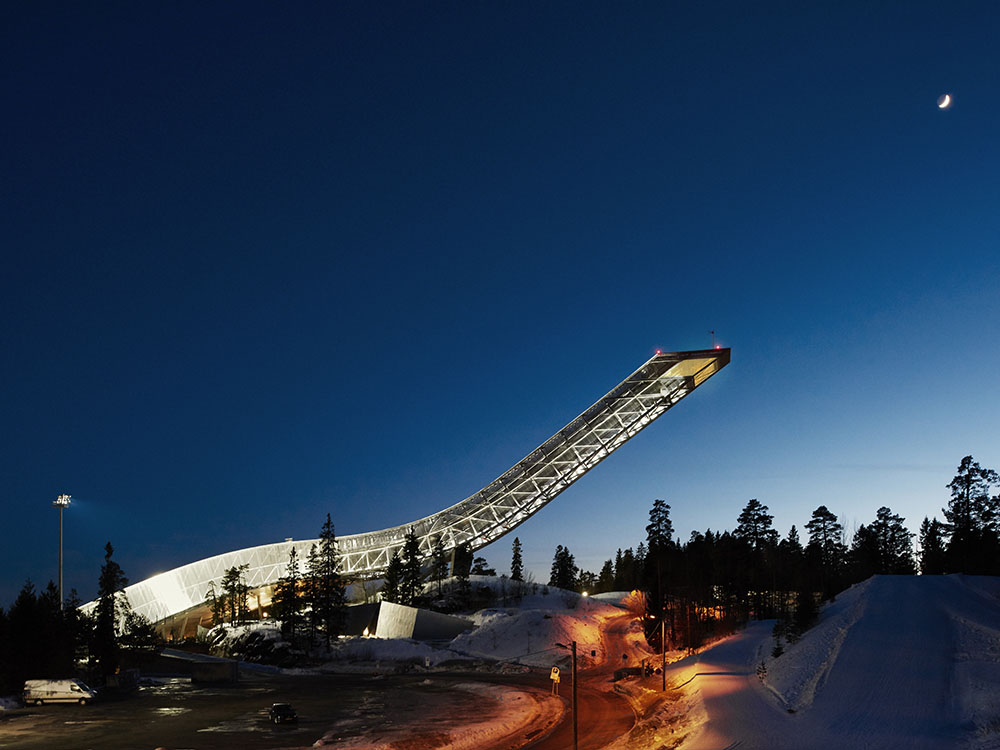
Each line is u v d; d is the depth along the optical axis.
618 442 154.00
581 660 104.56
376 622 140.88
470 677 96.88
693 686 63.44
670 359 150.25
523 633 116.56
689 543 116.00
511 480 159.88
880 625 62.97
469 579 162.00
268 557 167.88
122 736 59.19
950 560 123.00
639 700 71.44
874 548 145.75
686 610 101.81
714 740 43.09
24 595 87.75
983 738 35.38
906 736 38.38
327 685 95.19
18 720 68.00
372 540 168.12
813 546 138.38
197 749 53.62
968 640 55.34
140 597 160.88
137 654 111.38
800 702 49.72
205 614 167.12
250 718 68.12
